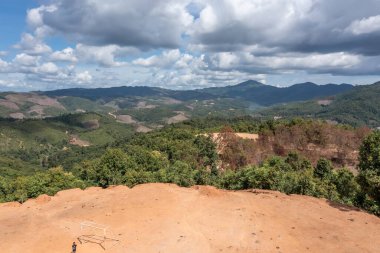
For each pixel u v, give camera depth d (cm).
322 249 2595
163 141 12719
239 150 10512
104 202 3953
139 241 2891
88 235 3061
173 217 3278
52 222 3475
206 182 5656
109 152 7181
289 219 3139
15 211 4094
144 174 5897
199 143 11369
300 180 4619
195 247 2750
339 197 4959
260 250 2647
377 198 3641
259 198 3697
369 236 2780
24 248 2880
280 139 11869
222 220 3162
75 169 8944
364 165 3772
